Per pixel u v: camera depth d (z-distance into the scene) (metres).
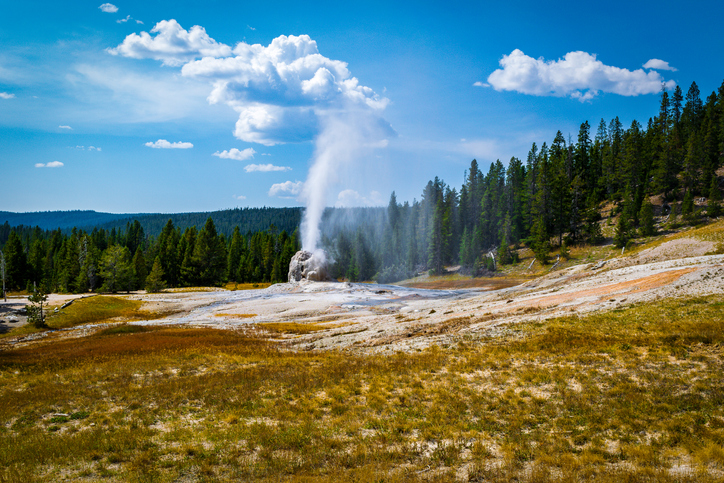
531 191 116.19
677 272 28.98
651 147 106.38
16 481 9.31
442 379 16.50
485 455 10.10
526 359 17.75
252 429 12.36
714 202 83.12
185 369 21.62
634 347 16.84
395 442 11.23
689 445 9.42
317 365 21.33
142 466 10.05
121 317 54.59
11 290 105.06
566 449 10.03
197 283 111.62
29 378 20.56
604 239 93.31
